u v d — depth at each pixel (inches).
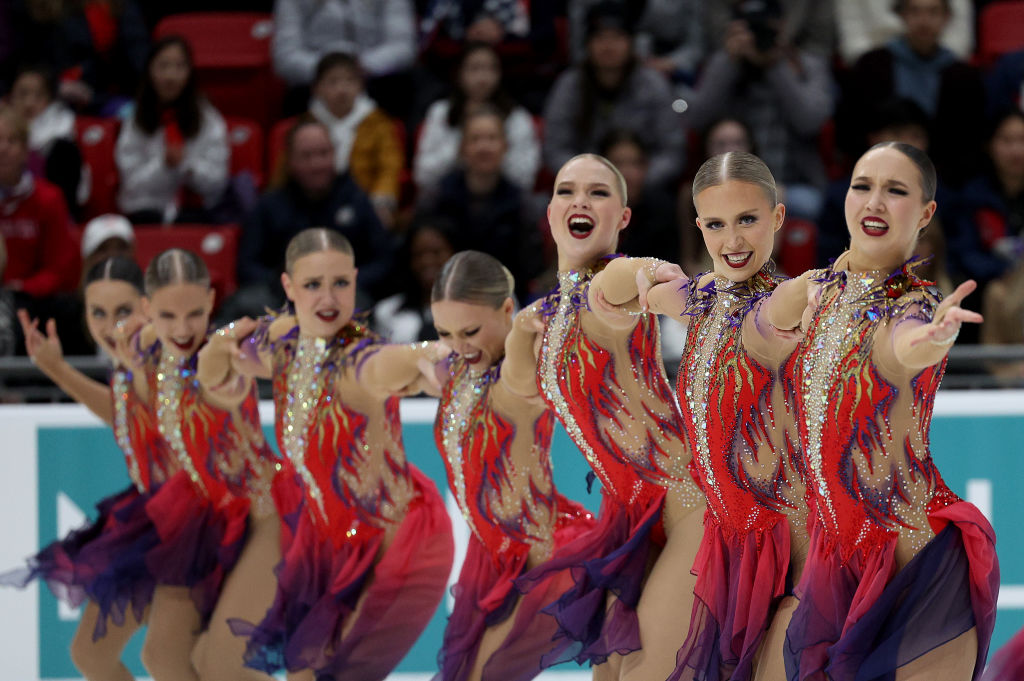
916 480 397.7
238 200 975.0
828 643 406.0
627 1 1018.1
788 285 409.4
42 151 1014.4
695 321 435.2
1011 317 778.8
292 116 1048.2
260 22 1095.0
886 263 395.9
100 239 839.1
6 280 887.1
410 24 1052.5
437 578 537.0
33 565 635.5
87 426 702.5
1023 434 663.8
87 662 602.5
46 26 1088.2
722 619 434.0
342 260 532.1
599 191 475.5
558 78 1024.9
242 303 780.6
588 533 482.9
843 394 395.2
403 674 684.1
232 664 559.2
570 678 671.1
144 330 614.9
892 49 971.9
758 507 432.5
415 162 971.9
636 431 468.1
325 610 528.4
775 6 932.6
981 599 395.9
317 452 532.7
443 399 502.6
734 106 928.3
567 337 469.4
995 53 1063.0
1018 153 866.8
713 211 425.7
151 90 968.3
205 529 587.5
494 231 862.5
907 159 391.2
